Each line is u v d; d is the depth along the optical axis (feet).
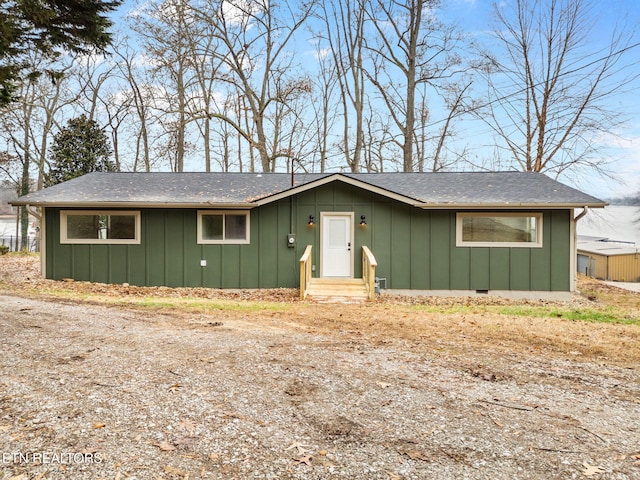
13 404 10.61
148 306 25.79
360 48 75.41
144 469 7.89
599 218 67.51
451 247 36.52
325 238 37.50
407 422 10.06
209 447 8.77
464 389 12.20
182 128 69.87
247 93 71.82
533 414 10.55
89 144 90.12
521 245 35.99
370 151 83.46
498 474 7.84
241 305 27.53
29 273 41.01
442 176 43.45
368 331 19.62
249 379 12.78
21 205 35.88
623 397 11.69
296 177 44.52
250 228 37.52
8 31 27.66
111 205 35.91
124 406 10.66
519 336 18.72
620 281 74.43
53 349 15.39
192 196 37.35
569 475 7.82
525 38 66.90
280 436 9.29
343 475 7.80
